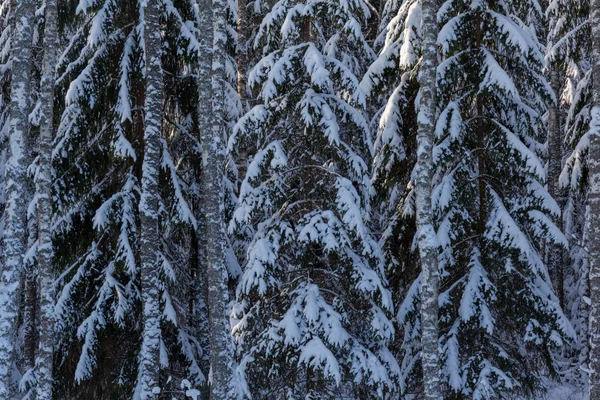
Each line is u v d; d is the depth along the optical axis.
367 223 13.40
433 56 9.71
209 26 10.27
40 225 9.81
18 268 8.99
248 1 19.70
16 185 9.06
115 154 10.84
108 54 11.43
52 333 9.80
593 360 8.34
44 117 9.91
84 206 11.53
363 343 11.20
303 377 11.34
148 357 9.90
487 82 11.38
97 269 11.34
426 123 9.66
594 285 8.42
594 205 8.51
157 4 10.66
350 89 11.38
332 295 11.39
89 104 11.09
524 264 11.38
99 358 11.14
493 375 10.87
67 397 11.14
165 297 10.98
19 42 9.33
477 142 12.16
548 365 11.64
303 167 11.52
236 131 11.45
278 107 11.55
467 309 11.13
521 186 12.04
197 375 11.18
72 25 12.19
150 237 10.22
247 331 11.48
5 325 8.74
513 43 11.34
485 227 11.65
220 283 9.63
